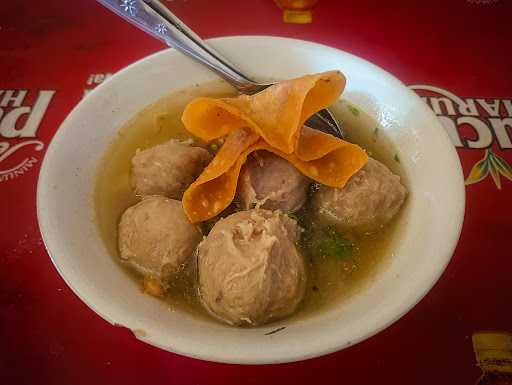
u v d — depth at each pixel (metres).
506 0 0.28
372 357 0.15
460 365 0.15
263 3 0.28
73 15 0.27
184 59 0.20
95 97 0.18
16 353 0.15
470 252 0.18
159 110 0.20
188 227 0.16
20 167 0.20
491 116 0.22
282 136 0.16
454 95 0.23
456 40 0.26
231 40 0.21
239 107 0.17
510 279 0.17
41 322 0.16
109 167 0.18
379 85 0.19
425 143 0.17
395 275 0.14
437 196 0.15
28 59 0.24
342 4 0.28
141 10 0.19
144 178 0.18
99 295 0.13
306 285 0.15
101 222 0.16
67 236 0.14
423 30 0.27
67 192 0.15
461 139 0.21
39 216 0.14
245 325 0.14
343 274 0.16
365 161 0.16
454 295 0.16
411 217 0.16
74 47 0.25
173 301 0.15
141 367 0.15
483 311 0.16
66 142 0.16
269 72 0.21
